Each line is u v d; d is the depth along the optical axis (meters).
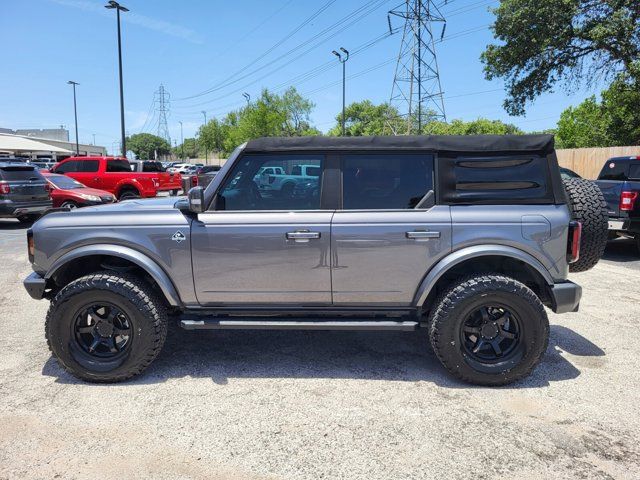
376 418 3.18
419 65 39.59
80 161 17.62
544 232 3.56
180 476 2.59
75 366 3.63
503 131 61.28
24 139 43.69
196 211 3.54
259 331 4.86
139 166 20.42
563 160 22.06
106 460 2.72
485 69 23.66
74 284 3.59
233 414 3.23
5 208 12.31
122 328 3.76
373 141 3.71
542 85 22.36
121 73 25.44
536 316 3.49
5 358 4.17
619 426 3.09
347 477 2.58
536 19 20.27
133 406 3.33
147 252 3.68
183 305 3.80
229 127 69.56
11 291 6.38
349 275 3.65
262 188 3.78
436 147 3.67
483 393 3.54
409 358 4.18
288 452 2.81
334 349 4.38
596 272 7.52
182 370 3.92
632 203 8.17
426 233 3.58
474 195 3.65
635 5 18.28
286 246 3.63
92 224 3.71
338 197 3.70
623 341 4.58
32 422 3.12
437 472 2.63
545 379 3.77
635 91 20.67
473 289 3.49
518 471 2.64
